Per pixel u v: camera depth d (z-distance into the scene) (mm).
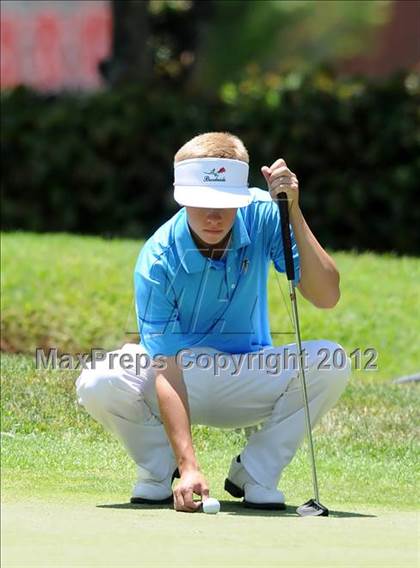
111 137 43438
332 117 42688
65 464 18797
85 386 16344
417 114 42469
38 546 13234
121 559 12719
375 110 42688
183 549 13211
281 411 16422
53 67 67625
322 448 20375
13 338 27359
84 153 43531
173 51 59281
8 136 43688
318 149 42906
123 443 16516
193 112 43500
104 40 66500
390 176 42781
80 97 44344
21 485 17250
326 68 44500
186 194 15547
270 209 16359
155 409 16422
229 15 61438
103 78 52812
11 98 44219
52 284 29797
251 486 16219
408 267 33781
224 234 15781
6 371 23328
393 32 74312
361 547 13523
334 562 12773
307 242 16141
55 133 43688
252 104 43125
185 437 15820
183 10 59062
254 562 12695
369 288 31344
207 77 59719
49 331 27672
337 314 29453
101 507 15805
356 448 20500
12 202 43938
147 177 43719
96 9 66812
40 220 43812
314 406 16469
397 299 30781
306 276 16250
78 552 12992
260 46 61656
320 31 65438
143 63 51719
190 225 15875
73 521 14617
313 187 43031
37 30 67812
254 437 16469
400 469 19250
